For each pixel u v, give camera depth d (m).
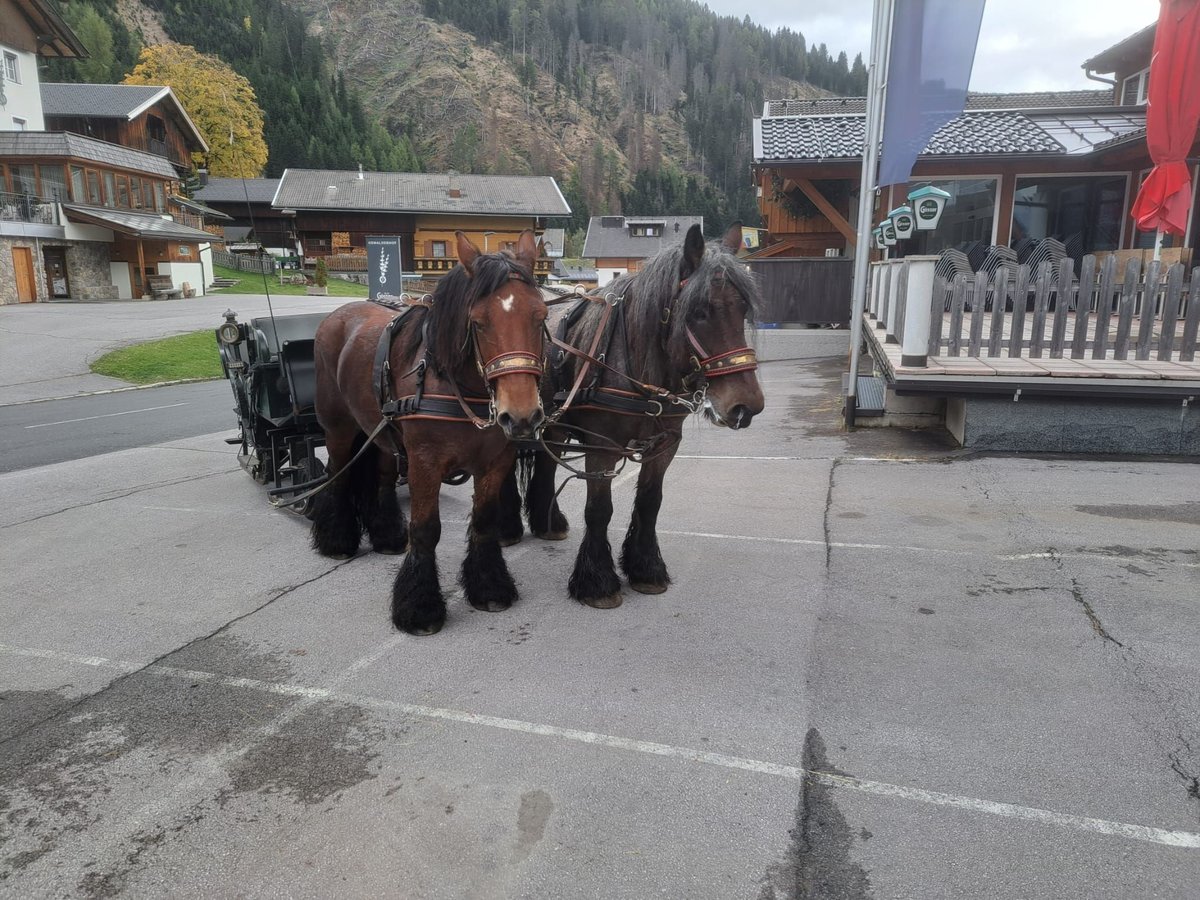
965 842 2.60
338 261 52.69
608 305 4.41
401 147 101.44
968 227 14.79
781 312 16.77
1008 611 4.33
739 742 3.21
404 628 4.31
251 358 6.82
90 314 29.30
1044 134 14.14
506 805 2.85
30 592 5.04
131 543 6.02
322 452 9.51
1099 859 2.51
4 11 34.34
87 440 11.38
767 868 2.51
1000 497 6.34
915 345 7.81
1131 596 4.42
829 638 4.11
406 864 2.56
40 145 33.06
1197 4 7.59
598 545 4.66
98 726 3.43
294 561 5.56
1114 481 6.61
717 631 4.25
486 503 4.51
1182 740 3.11
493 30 195.25
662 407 4.21
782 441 8.88
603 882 2.47
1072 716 3.30
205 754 3.21
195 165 52.91
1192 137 7.88
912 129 7.91
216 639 4.29
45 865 2.58
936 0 7.54
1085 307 7.87
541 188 58.81
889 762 3.04
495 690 3.68
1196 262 11.93
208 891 2.46
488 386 3.72
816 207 17.22
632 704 3.52
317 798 2.91
